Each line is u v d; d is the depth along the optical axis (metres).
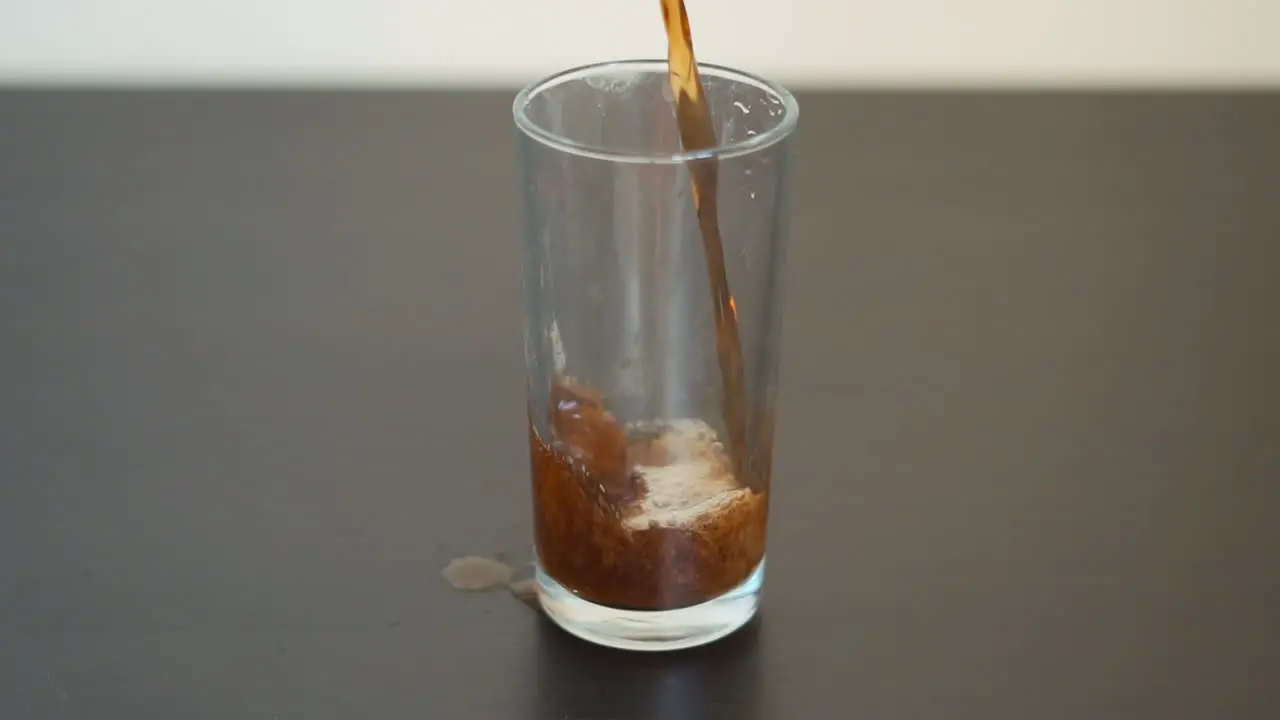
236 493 0.78
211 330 0.86
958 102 1.03
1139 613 0.74
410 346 0.86
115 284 0.89
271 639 0.73
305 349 0.85
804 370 0.84
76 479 0.79
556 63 1.03
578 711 0.71
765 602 0.74
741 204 0.70
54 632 0.73
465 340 0.86
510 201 0.95
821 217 0.94
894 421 0.82
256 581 0.75
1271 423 0.82
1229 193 0.97
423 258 0.91
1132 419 0.82
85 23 1.02
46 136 0.99
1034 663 0.72
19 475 0.79
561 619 0.73
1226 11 1.03
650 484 0.72
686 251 0.70
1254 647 0.73
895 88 1.04
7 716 0.70
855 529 0.77
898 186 0.96
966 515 0.78
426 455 0.80
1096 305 0.89
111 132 1.00
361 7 1.02
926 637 0.73
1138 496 0.79
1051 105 1.03
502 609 0.74
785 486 0.79
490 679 0.72
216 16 1.02
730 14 1.02
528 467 0.80
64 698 0.71
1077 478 0.79
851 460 0.80
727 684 0.72
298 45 1.03
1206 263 0.92
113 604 0.74
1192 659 0.72
